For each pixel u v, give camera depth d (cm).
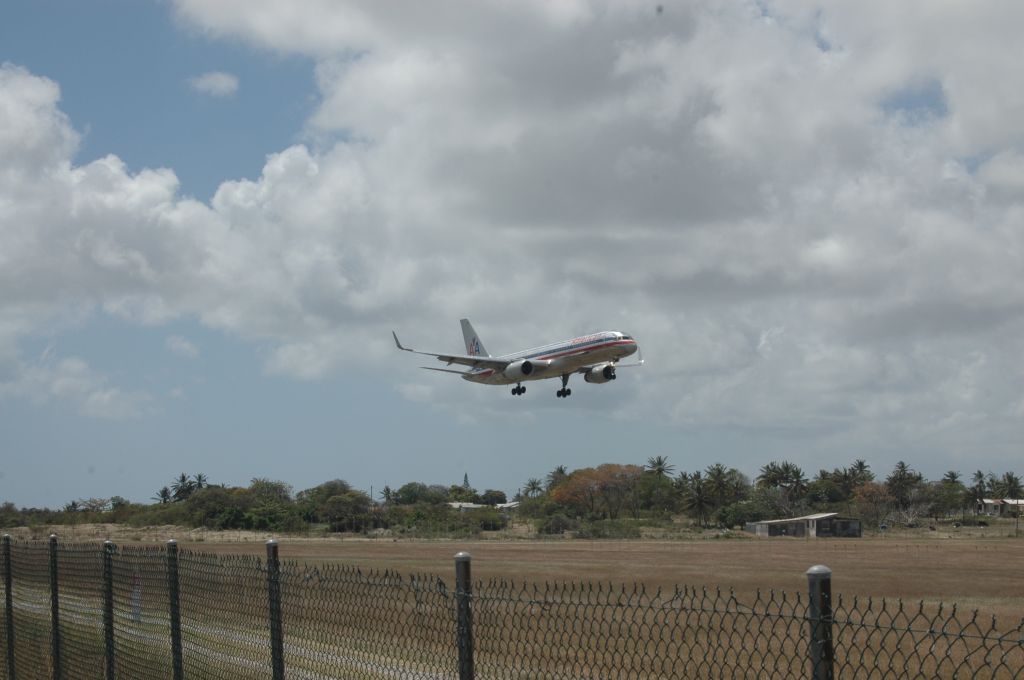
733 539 11594
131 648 1147
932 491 16488
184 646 1041
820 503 17325
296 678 873
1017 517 15400
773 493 16012
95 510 12219
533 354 5697
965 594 3391
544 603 664
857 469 18425
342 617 894
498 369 5834
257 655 950
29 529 10212
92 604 1257
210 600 1026
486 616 725
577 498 15662
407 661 806
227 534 10312
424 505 12962
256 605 965
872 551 7994
